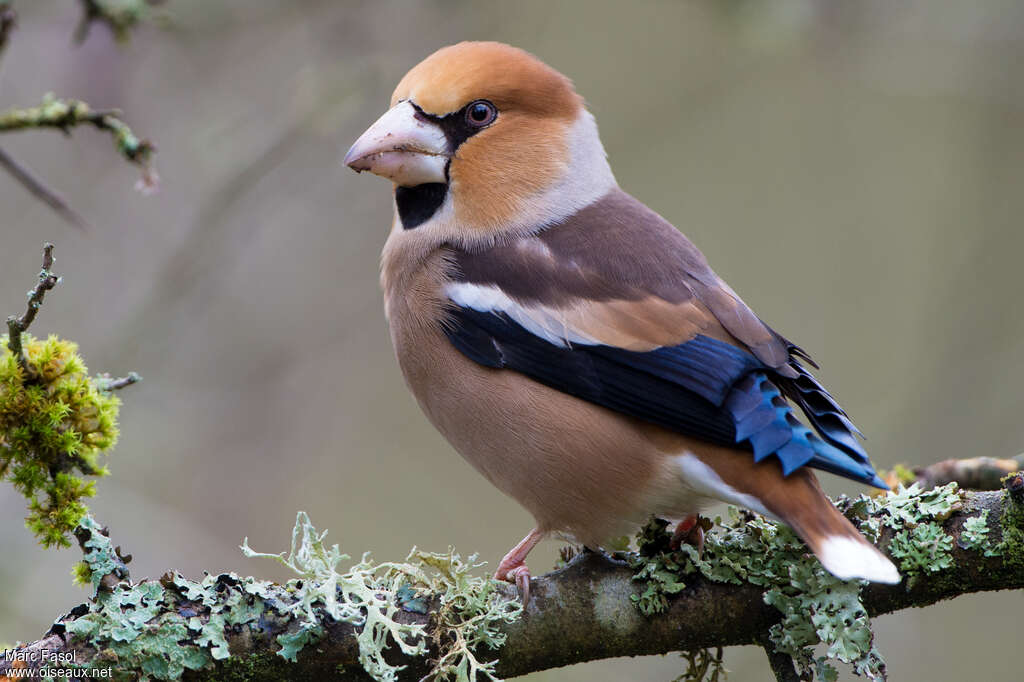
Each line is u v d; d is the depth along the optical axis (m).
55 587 10.48
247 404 13.66
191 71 13.58
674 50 15.62
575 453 7.29
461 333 7.77
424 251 8.21
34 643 5.93
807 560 6.38
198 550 11.22
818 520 6.30
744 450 6.78
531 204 8.24
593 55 15.66
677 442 6.98
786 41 13.27
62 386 6.25
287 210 14.44
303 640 6.07
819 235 15.89
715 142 16.44
